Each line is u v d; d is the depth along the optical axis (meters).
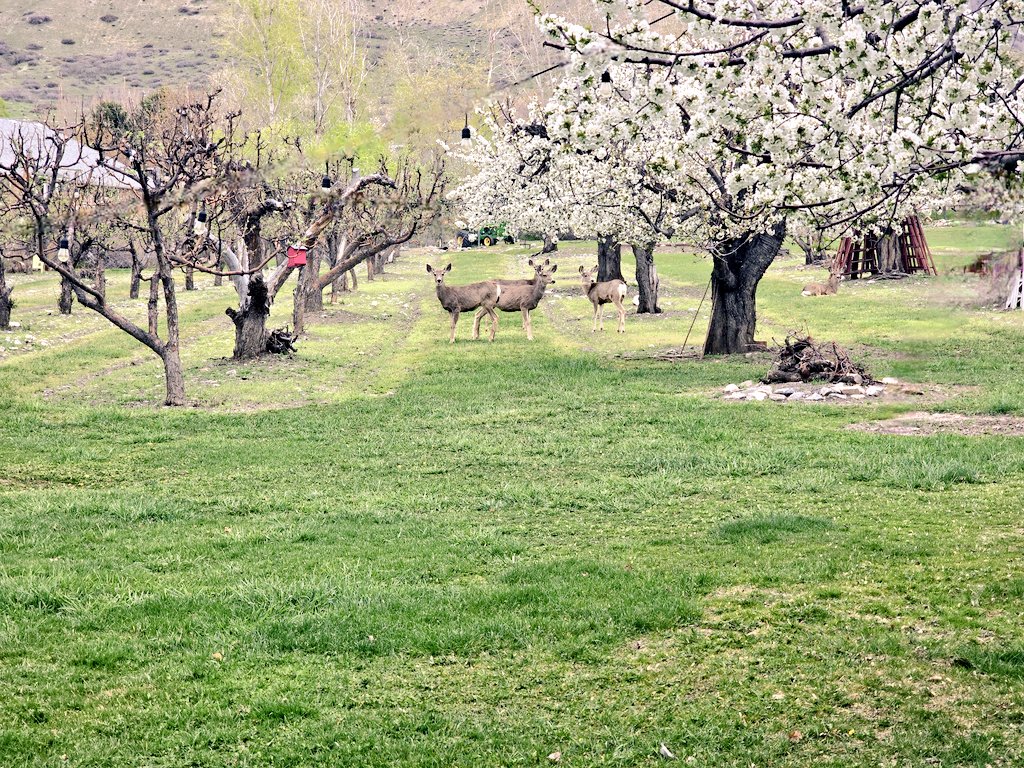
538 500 12.99
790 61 8.14
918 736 6.57
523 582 9.72
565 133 8.32
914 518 11.45
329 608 9.02
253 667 7.86
